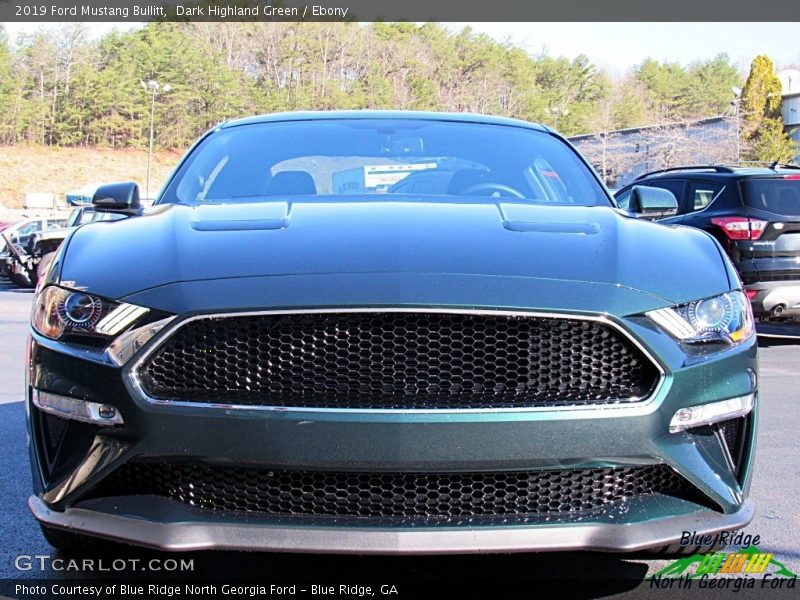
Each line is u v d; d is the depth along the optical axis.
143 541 2.34
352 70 104.69
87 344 2.46
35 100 91.50
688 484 2.49
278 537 2.32
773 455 4.59
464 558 3.09
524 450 2.33
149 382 2.39
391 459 2.30
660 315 2.48
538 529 2.35
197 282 2.46
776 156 53.03
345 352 2.38
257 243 2.69
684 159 54.25
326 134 4.02
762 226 8.53
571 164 3.95
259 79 102.62
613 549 2.38
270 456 2.31
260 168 3.74
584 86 109.88
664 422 2.42
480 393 2.39
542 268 2.55
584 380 2.43
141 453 2.35
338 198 3.31
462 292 2.41
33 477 2.58
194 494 2.41
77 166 86.69
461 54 108.06
